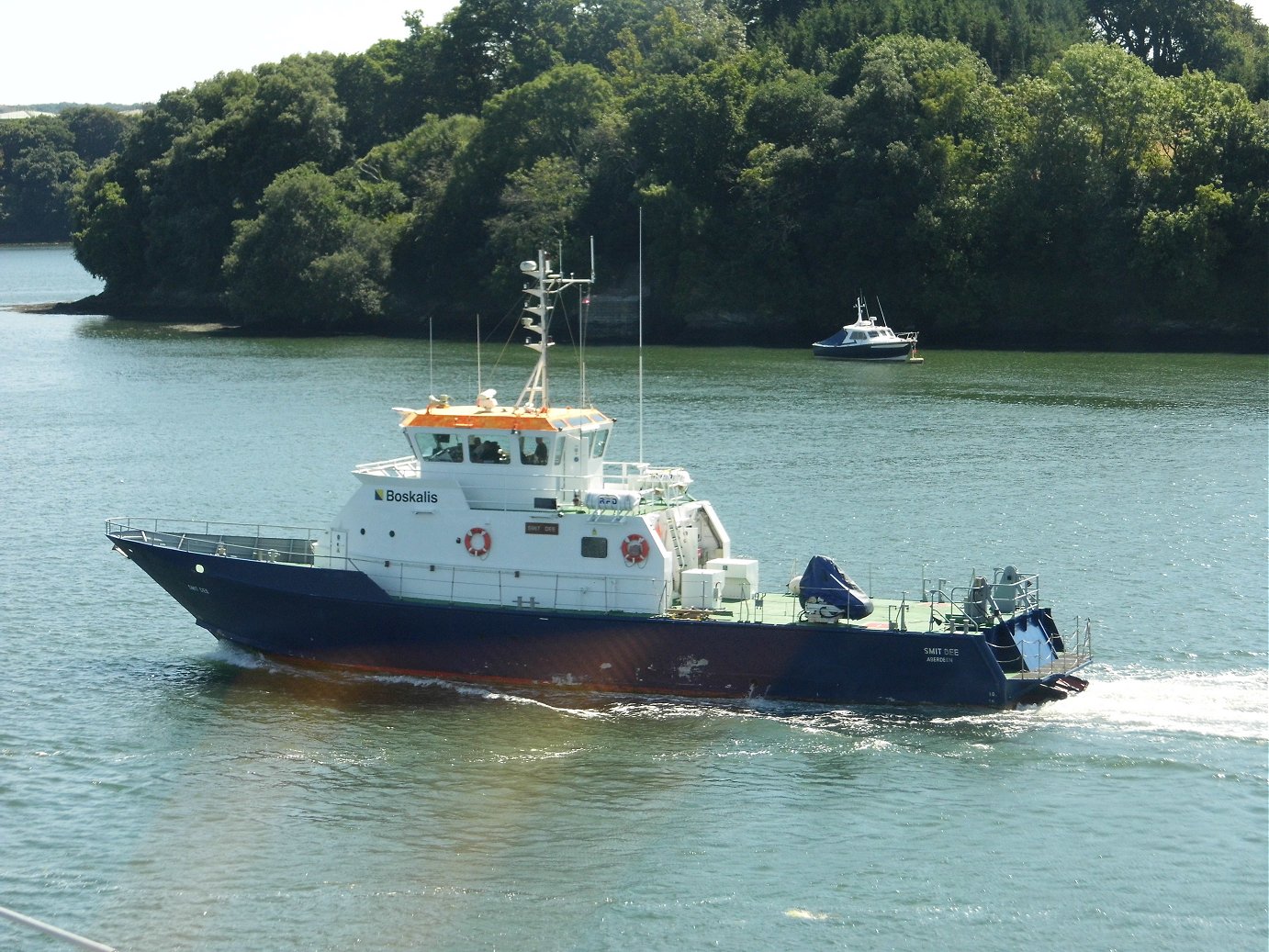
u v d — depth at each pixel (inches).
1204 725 2605.8
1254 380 7263.8
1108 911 2041.1
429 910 2057.1
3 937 1995.6
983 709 2613.2
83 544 4015.8
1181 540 3927.2
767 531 4025.6
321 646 2861.7
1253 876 2123.5
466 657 2758.4
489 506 2746.1
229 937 1998.0
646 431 5753.0
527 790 2388.0
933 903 2060.8
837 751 2498.8
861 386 7199.8
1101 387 7062.0
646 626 2642.7
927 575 3595.0
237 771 2470.5
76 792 2397.9
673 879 2129.7
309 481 4894.2
